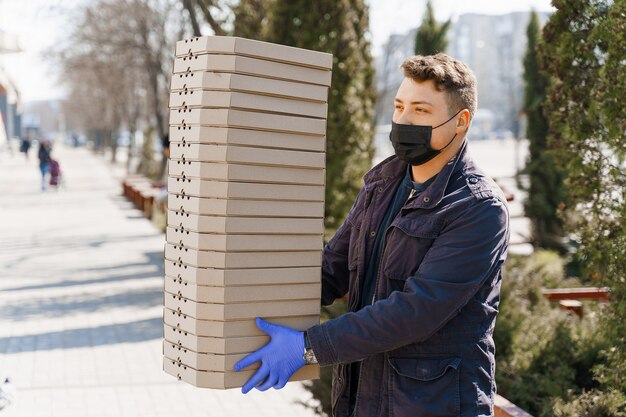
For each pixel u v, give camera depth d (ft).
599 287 14.03
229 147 7.24
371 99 29.22
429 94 7.47
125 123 158.20
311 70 7.61
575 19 13.94
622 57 12.73
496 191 7.52
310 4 27.35
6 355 22.52
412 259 7.45
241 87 7.23
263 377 7.41
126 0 80.07
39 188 96.02
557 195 38.63
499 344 16.93
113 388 19.60
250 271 7.43
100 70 98.68
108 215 66.23
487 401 7.48
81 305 29.94
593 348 16.49
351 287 8.29
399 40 58.39
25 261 40.88
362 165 28.35
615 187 13.74
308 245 7.72
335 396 8.25
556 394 14.56
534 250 37.50
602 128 13.74
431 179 7.79
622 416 12.92
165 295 7.86
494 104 234.58
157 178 114.11
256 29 31.40
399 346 7.20
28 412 17.57
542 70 14.90
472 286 7.16
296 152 7.57
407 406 7.33
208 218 7.32
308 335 7.34
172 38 78.13
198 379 7.44
